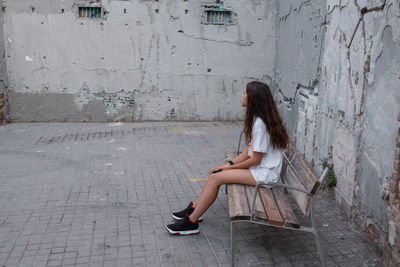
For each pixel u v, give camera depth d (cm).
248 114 342
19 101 866
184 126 879
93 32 857
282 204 317
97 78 880
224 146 705
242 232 369
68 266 308
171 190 480
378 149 336
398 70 303
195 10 877
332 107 465
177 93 913
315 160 534
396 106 305
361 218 371
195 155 643
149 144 712
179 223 359
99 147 684
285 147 348
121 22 861
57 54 855
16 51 842
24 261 315
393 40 311
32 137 747
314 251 335
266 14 901
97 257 321
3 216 400
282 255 328
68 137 754
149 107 912
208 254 328
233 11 889
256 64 921
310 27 584
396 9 306
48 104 877
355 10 396
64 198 450
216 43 900
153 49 884
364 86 369
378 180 335
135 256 323
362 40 376
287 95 755
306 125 589
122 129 834
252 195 330
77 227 376
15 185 491
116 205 432
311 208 293
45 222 387
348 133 407
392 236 284
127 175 536
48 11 835
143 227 377
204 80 915
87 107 891
